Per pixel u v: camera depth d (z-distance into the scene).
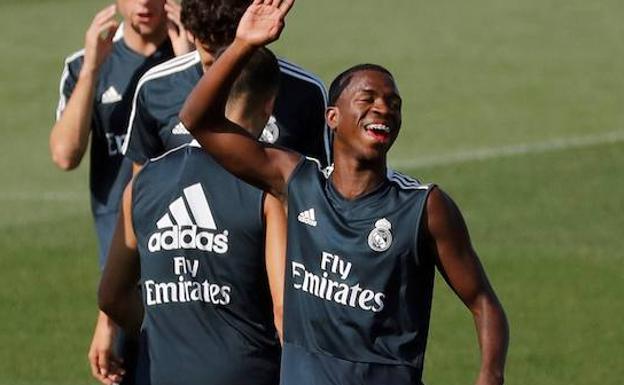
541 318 26.83
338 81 14.33
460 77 46.03
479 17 53.78
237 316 15.21
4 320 26.88
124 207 15.54
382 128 14.05
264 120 15.30
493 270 29.25
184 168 15.22
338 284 14.14
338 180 14.30
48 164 37.75
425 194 14.04
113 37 21.23
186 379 15.29
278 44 50.19
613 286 28.36
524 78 45.91
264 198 14.96
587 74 46.28
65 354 25.23
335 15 54.22
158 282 15.35
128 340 16.45
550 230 31.66
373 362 14.20
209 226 15.06
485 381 13.91
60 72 46.59
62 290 28.42
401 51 49.22
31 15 54.31
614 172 35.81
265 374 15.33
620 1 55.78
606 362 24.80
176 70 18.59
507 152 37.91
